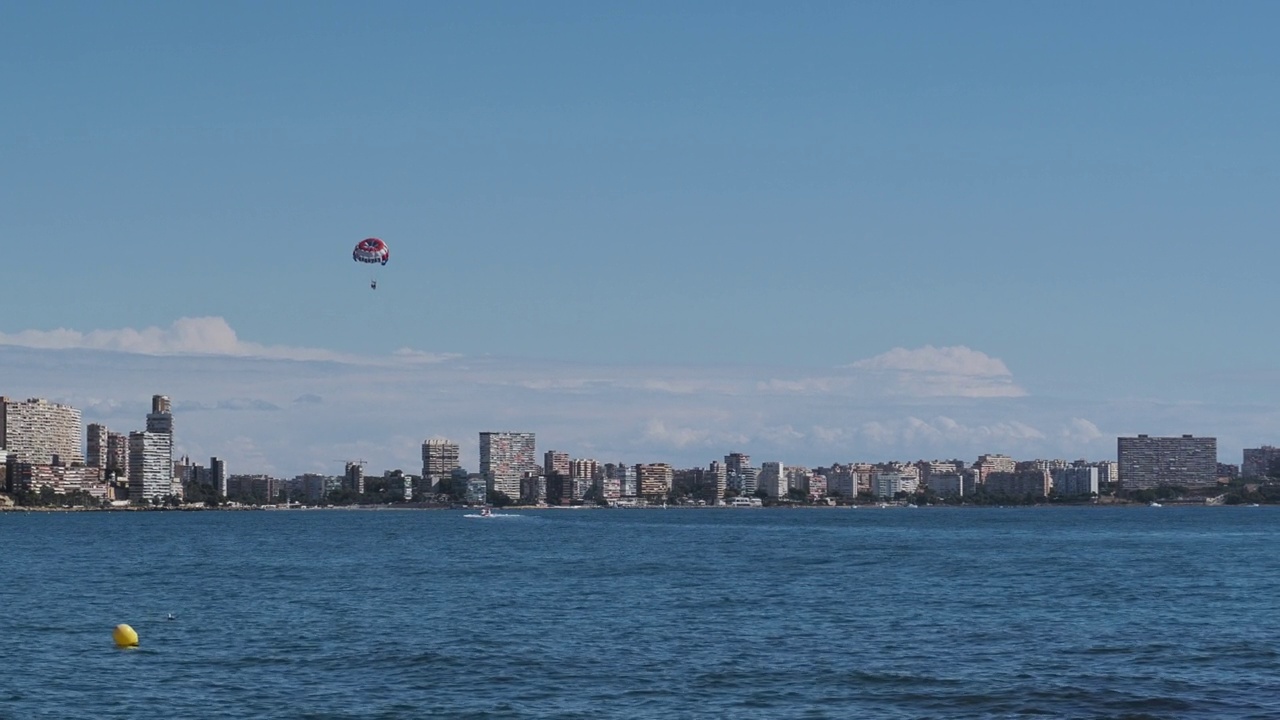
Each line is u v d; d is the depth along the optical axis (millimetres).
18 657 79375
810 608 105438
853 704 64375
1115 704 63938
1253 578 138875
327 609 105688
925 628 91688
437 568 159250
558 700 65562
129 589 128125
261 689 68625
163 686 69562
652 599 113562
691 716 61906
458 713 62656
